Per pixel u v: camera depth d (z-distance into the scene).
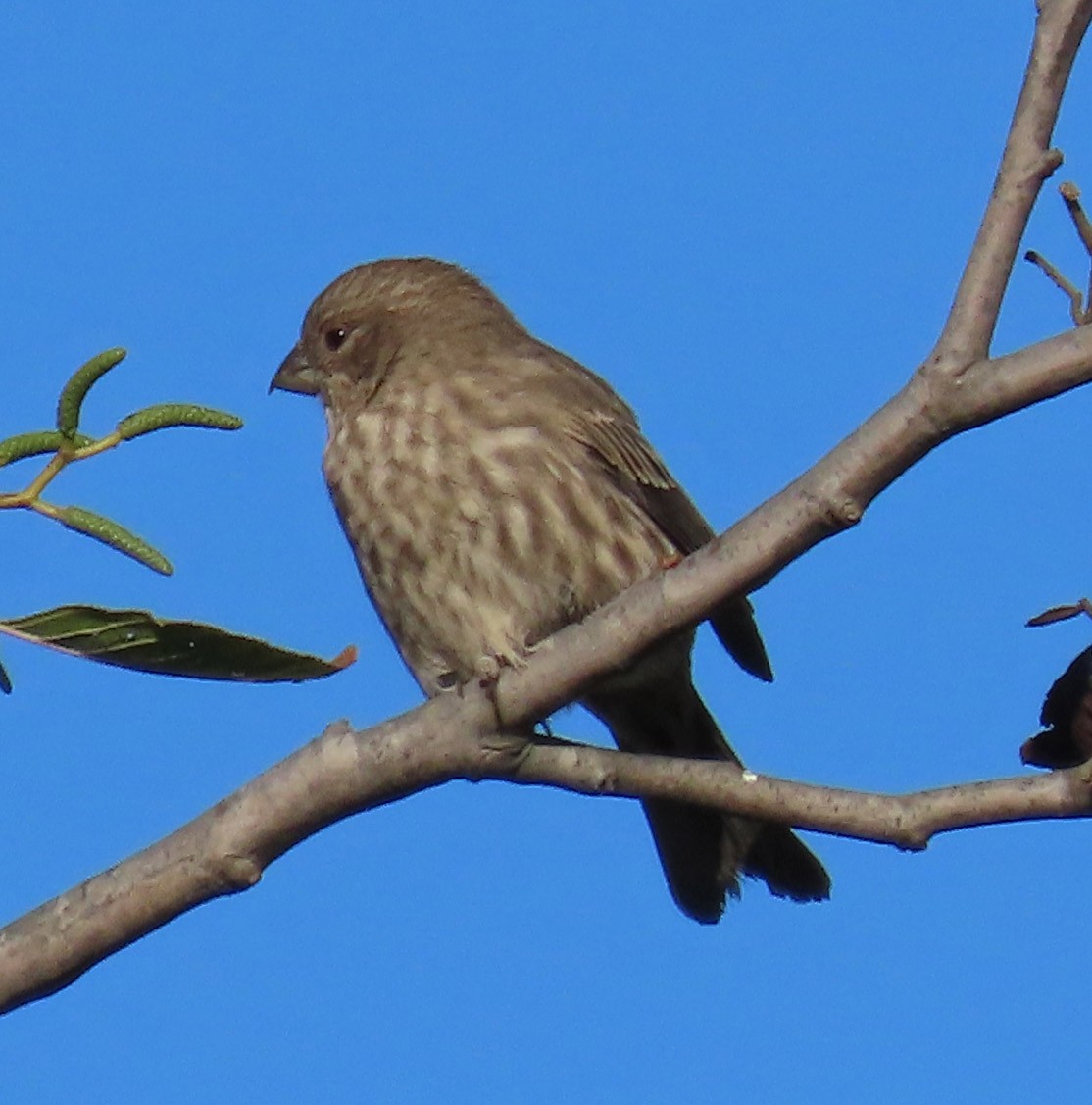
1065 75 7.01
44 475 6.71
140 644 6.94
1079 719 7.49
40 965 7.52
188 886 7.57
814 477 7.24
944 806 7.68
